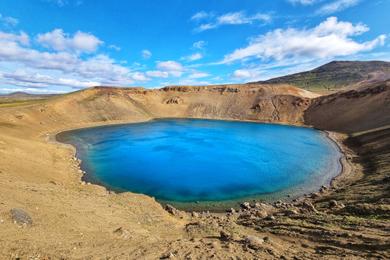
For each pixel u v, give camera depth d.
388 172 36.97
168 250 12.85
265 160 58.38
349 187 36.22
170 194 39.22
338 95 128.88
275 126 118.00
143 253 12.03
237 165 54.47
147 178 45.84
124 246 12.95
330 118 114.19
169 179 45.53
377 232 16.12
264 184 43.59
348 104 117.75
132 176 46.69
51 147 58.75
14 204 14.77
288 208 30.00
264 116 137.88
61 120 104.56
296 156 61.94
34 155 45.69
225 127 112.69
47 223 13.95
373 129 79.44
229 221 26.41
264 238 16.72
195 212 32.31
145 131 98.75
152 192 39.88
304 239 17.06
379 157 49.97
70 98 123.38
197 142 78.38
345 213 22.48
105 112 124.19
